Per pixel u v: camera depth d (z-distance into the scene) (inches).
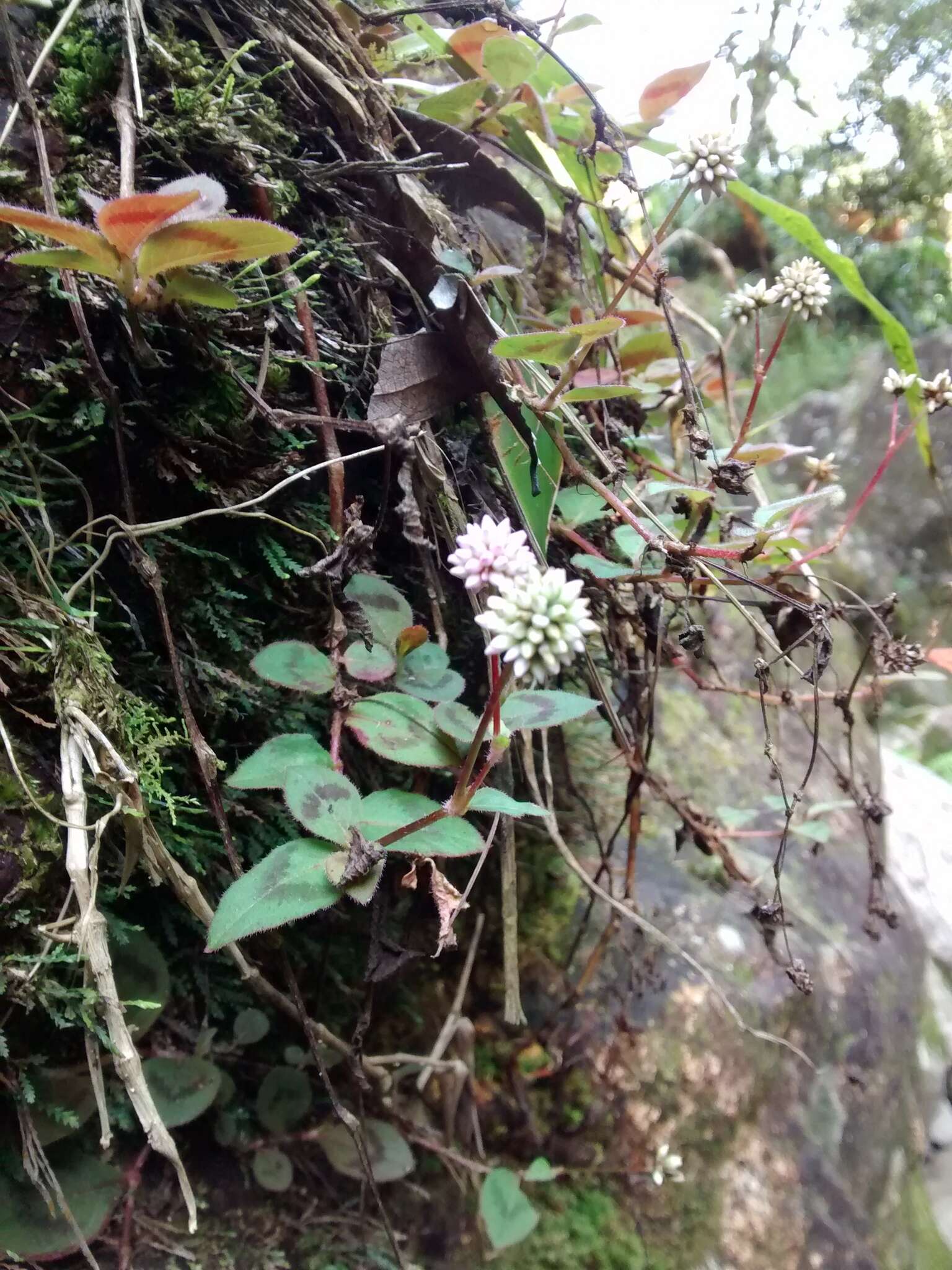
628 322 7.3
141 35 5.2
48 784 4.4
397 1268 5.9
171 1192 5.3
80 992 4.0
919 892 12.8
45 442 4.8
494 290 6.3
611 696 7.5
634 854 7.2
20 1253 4.5
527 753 6.1
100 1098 4.0
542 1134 7.1
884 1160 8.6
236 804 5.3
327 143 6.0
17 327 4.7
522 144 7.0
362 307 5.8
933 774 17.0
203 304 4.7
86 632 4.5
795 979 6.2
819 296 6.0
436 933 6.6
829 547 6.5
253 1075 6.0
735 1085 7.7
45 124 4.9
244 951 5.5
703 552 5.4
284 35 5.7
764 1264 7.2
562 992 7.5
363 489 5.9
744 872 9.0
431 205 6.0
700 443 5.6
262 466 5.2
